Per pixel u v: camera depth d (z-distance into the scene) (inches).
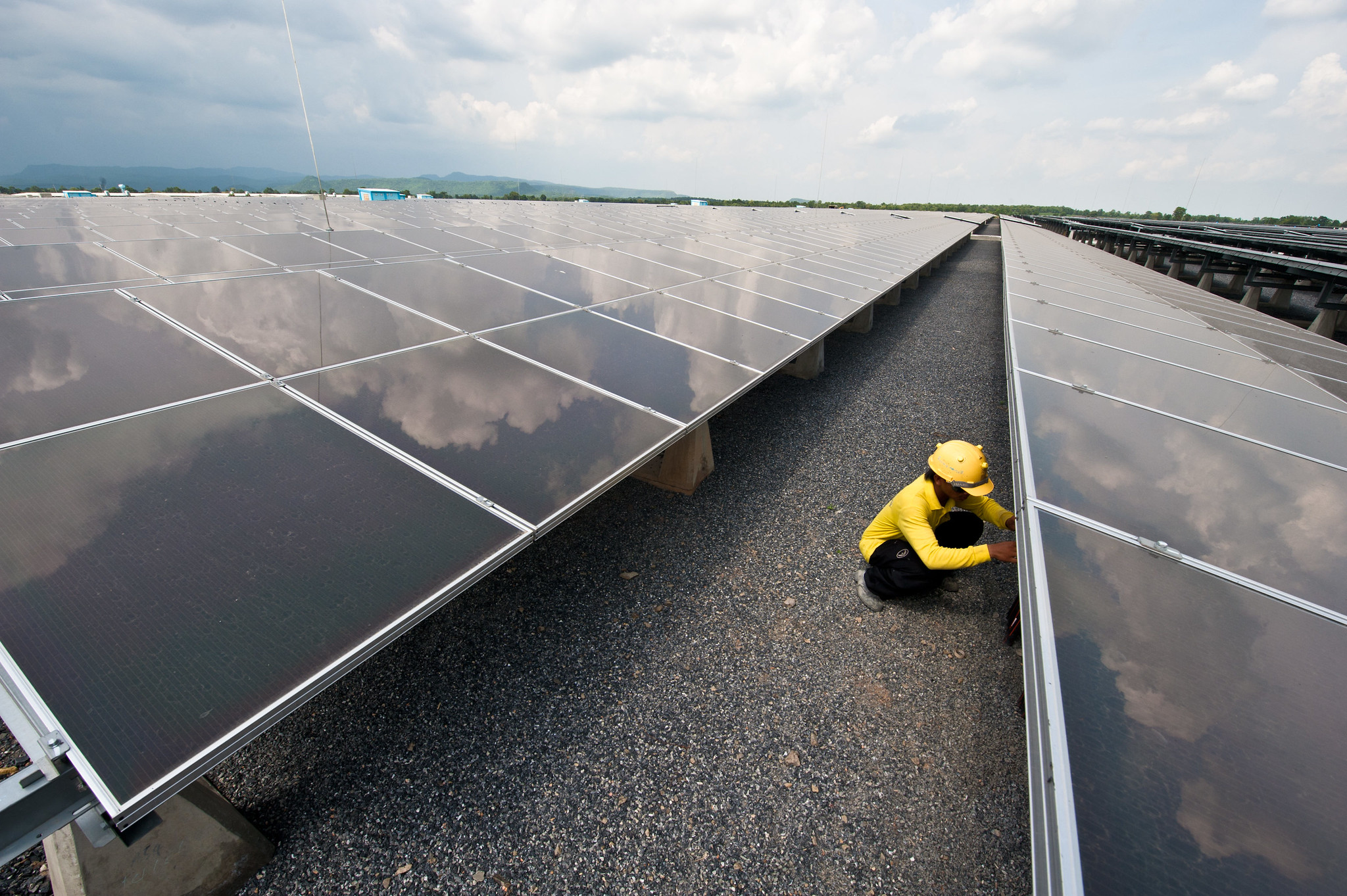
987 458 289.9
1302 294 999.0
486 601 172.7
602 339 222.4
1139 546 109.6
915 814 122.4
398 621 89.1
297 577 92.4
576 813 118.1
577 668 151.8
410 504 112.7
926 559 159.3
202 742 69.0
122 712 69.6
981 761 134.7
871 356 456.8
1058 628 86.9
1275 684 80.4
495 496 120.4
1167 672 81.0
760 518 222.4
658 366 207.3
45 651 73.0
